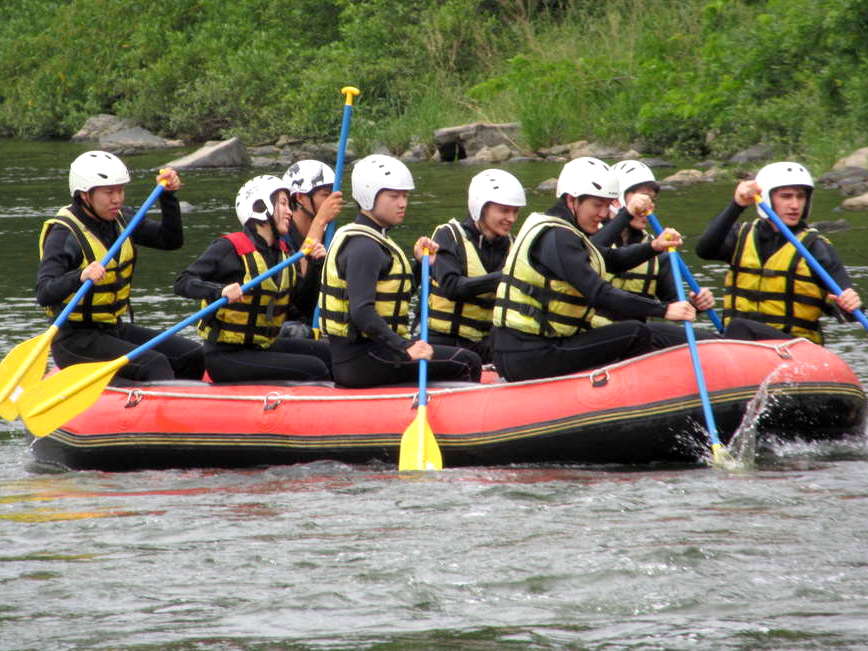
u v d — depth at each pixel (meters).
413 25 96.62
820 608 14.63
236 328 24.22
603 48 83.88
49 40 115.50
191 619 14.83
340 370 23.19
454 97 87.62
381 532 17.75
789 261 23.58
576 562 16.22
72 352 24.48
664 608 14.80
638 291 25.17
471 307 25.12
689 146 70.44
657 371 21.42
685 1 81.81
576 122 77.06
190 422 23.20
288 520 18.56
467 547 16.94
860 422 22.28
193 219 55.34
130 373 24.80
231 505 19.70
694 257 42.66
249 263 24.19
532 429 21.59
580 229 21.98
